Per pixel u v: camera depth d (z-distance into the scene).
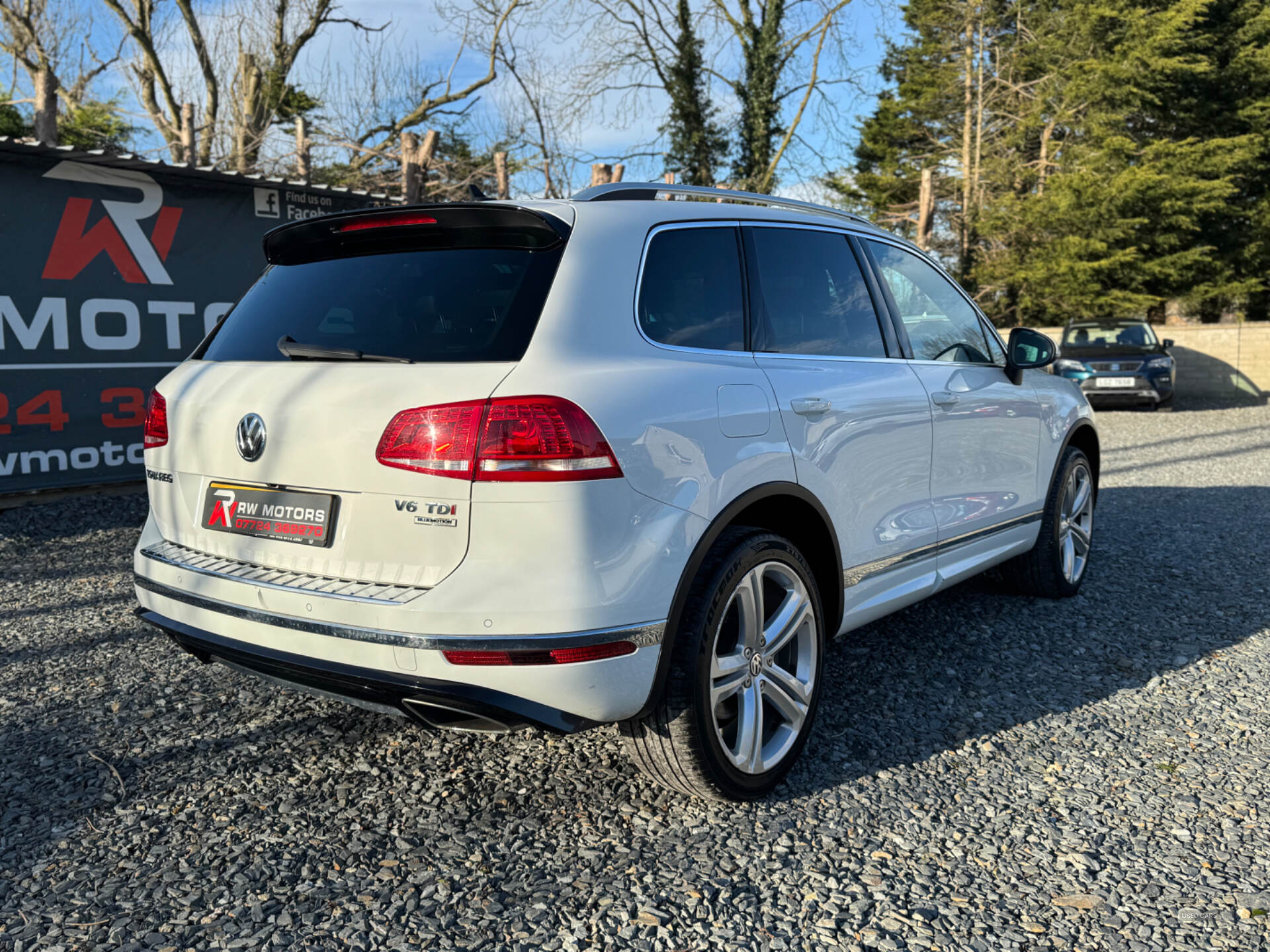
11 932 2.27
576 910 2.38
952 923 2.33
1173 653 4.32
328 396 2.53
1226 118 24.97
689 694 2.62
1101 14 24.28
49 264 7.05
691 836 2.73
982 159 28.53
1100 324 18.39
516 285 2.59
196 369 2.99
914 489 3.67
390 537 2.42
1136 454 11.63
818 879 2.52
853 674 4.03
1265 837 2.73
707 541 2.63
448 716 2.48
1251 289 25.36
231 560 2.77
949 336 4.20
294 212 8.50
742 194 3.38
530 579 2.32
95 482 7.42
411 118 26.56
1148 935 2.28
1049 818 2.84
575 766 3.17
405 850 2.66
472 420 2.33
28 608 4.96
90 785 3.03
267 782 3.06
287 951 2.21
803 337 3.28
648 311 2.76
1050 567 4.97
